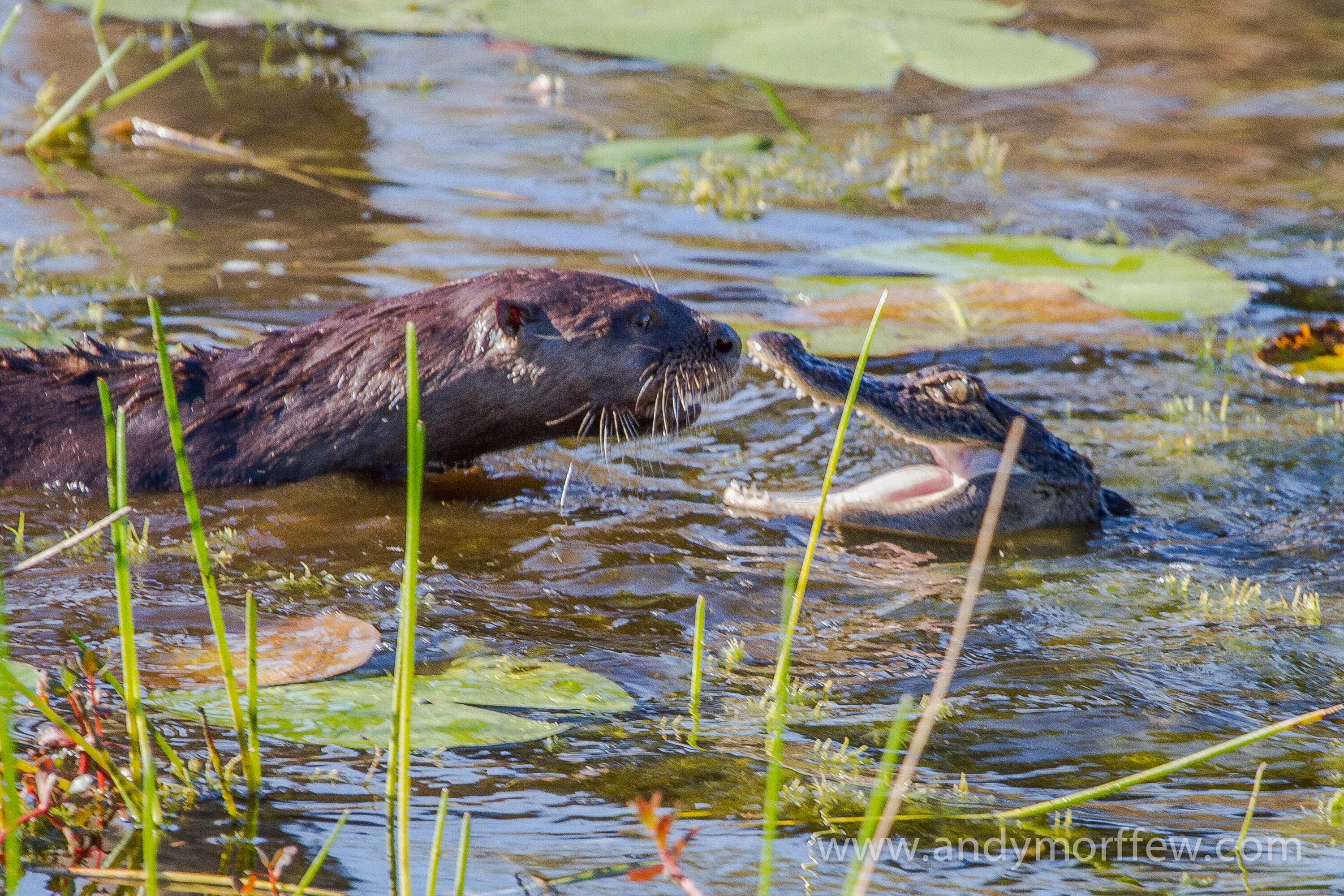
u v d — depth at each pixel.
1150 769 7.69
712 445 13.25
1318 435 13.56
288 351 12.22
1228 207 19.52
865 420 13.94
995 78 22.75
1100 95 23.92
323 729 7.64
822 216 18.72
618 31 24.39
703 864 6.55
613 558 10.61
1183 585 10.46
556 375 11.72
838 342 14.89
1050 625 9.72
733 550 10.96
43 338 13.31
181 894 6.12
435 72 23.98
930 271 16.92
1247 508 12.16
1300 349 15.29
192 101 21.72
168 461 11.65
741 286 16.33
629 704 8.15
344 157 20.00
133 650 6.56
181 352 12.72
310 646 8.59
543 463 12.75
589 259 16.84
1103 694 8.60
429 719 7.81
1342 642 9.45
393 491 11.84
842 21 24.95
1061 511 11.74
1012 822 7.04
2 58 22.66
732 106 23.27
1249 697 8.65
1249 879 6.53
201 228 17.23
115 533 6.42
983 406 11.65
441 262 16.50
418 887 6.27
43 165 19.03
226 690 8.02
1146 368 15.06
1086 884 6.48
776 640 9.34
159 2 25.02
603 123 22.08
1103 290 16.48
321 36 25.25
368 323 12.14
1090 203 19.50
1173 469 12.84
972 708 8.37
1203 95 23.92
